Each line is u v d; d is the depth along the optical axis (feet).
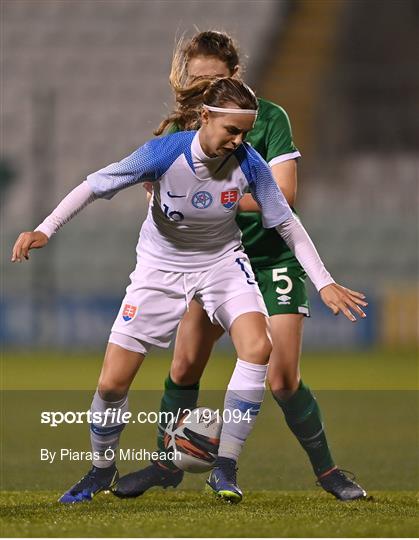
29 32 292.61
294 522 41.73
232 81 45.65
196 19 290.15
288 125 55.21
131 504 50.14
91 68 284.82
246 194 52.49
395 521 42.65
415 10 281.54
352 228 242.17
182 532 38.91
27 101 275.59
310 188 252.21
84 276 240.73
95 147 269.44
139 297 50.31
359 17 282.56
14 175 258.78
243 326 48.75
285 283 53.98
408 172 252.42
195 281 50.21
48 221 47.50
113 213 247.70
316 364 173.47
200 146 46.98
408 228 241.35
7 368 165.68
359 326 213.46
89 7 296.92
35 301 217.97
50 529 39.83
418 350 207.31
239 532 38.96
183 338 54.70
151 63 284.82
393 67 274.16
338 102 261.03
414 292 213.87
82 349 212.64
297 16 285.23
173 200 48.21
